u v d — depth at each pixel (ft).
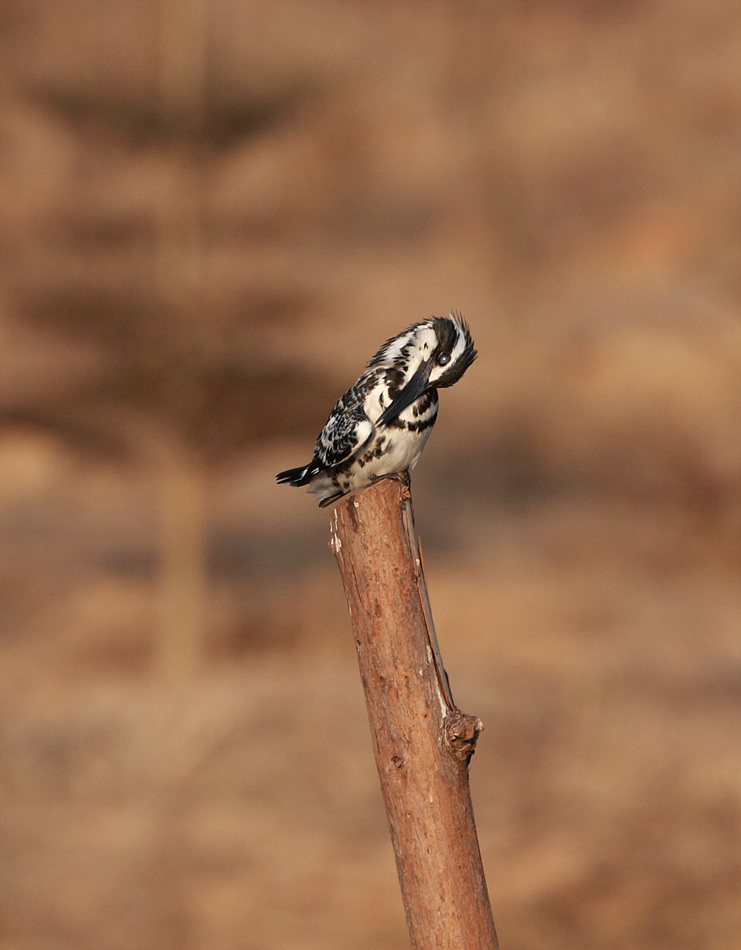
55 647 61.77
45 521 80.64
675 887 30.89
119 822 38.99
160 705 47.80
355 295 65.00
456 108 117.91
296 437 58.18
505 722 43.88
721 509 71.41
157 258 52.26
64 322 52.06
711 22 117.70
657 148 117.19
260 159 53.11
